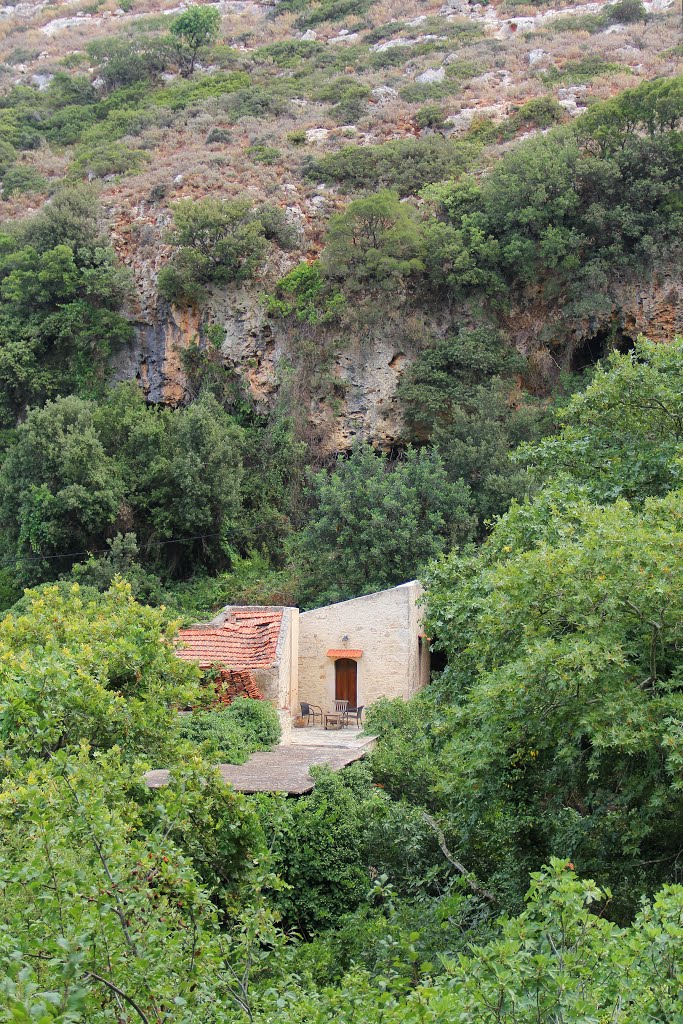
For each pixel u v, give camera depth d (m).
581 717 13.64
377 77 87.19
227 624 32.50
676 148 57.19
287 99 85.94
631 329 58.09
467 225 59.56
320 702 35.53
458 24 96.25
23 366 61.72
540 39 89.44
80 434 53.34
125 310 62.91
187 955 9.90
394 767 22.44
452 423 56.19
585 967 8.44
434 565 21.72
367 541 45.66
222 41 103.00
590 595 13.87
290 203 66.00
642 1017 8.23
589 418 22.17
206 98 87.88
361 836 19.36
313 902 18.45
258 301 60.44
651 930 8.42
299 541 49.94
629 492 20.53
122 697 17.94
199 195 67.50
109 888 8.99
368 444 55.00
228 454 54.25
